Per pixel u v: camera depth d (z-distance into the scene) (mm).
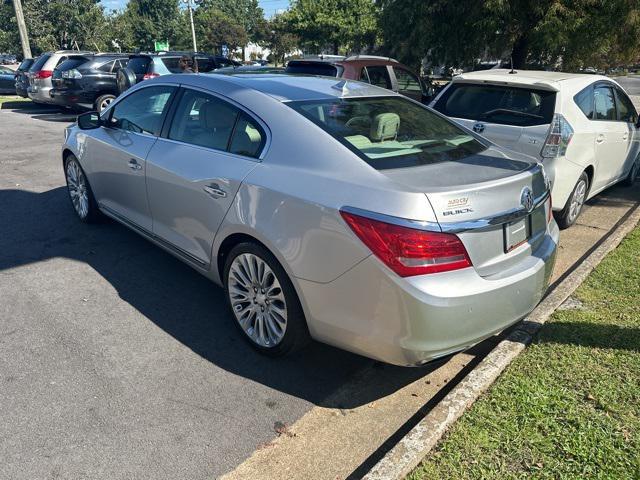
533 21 10883
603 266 4375
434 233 2396
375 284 2486
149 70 12266
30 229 5344
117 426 2664
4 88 19688
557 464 2322
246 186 3059
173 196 3697
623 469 2291
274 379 3096
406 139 3145
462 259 2486
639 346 3201
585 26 10422
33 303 3867
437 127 3479
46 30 38875
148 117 4184
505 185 2674
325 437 2660
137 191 4184
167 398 2891
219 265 3475
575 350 3166
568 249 5121
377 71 8844
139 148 4113
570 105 5039
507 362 3051
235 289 3350
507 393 2779
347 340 2713
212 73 4125
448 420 2562
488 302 2570
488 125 5117
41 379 3004
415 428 2504
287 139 3027
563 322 3488
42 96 14445
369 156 2801
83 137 5000
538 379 2893
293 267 2797
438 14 11477
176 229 3811
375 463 2506
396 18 12195
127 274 4383
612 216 6195
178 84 3973
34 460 2436
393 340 2518
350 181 2635
